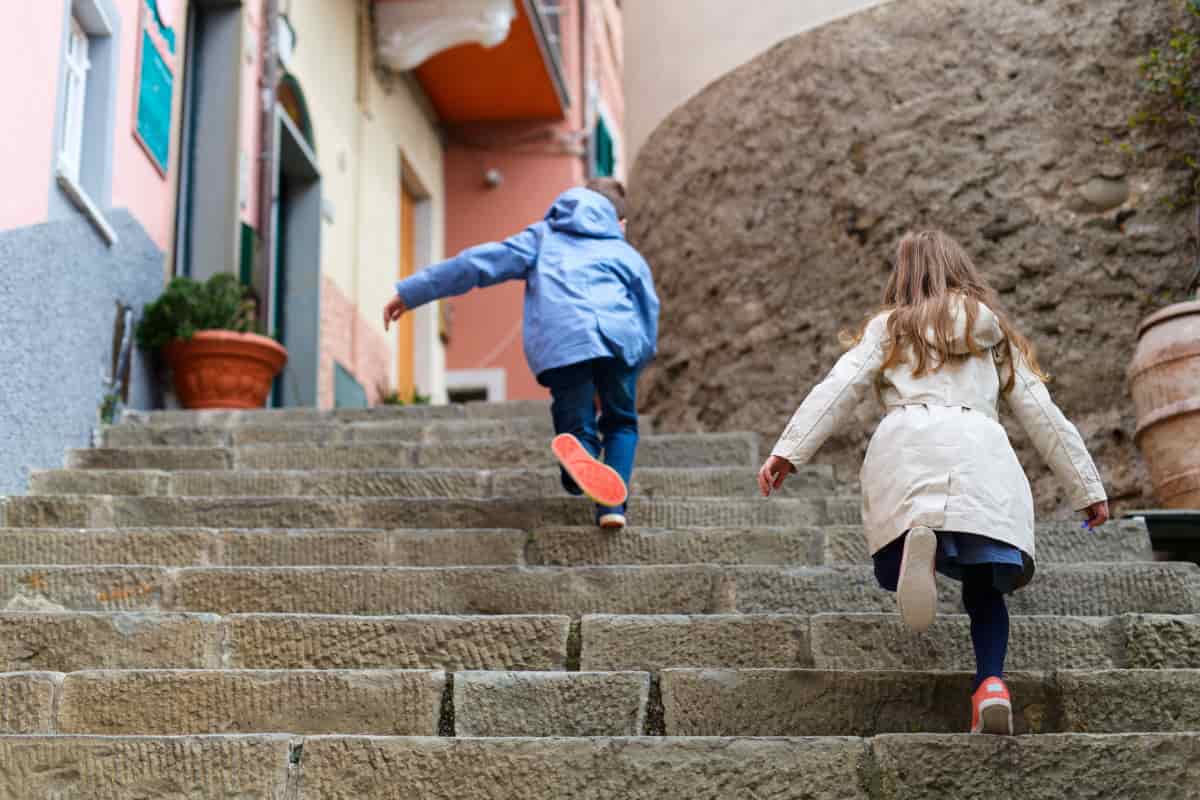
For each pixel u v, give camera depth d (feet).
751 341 23.25
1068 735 10.57
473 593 14.53
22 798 10.55
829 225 22.65
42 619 13.15
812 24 23.68
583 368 16.70
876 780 10.50
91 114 23.66
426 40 44.39
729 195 24.21
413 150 49.65
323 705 11.93
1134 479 19.76
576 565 15.85
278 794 10.55
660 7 26.91
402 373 47.55
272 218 32.58
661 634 13.12
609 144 66.08
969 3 22.24
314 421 24.21
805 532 15.89
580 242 17.31
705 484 18.94
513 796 10.50
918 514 11.03
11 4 19.51
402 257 49.26
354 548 15.84
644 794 10.48
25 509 17.37
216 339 25.26
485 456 20.51
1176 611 13.91
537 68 50.14
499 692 11.98
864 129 22.54
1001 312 12.19
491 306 53.36
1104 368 20.30
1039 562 15.51
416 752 10.62
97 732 11.82
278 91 35.32
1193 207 20.45
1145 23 21.18
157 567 14.57
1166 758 10.43
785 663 13.00
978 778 10.43
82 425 21.83
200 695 11.94
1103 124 21.11
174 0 28.07
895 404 11.85
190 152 30.71
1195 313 18.03
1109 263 20.62
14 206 19.57
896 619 13.05
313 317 37.60
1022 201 21.22
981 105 21.77
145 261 25.20
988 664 11.00
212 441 22.43
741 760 10.57
